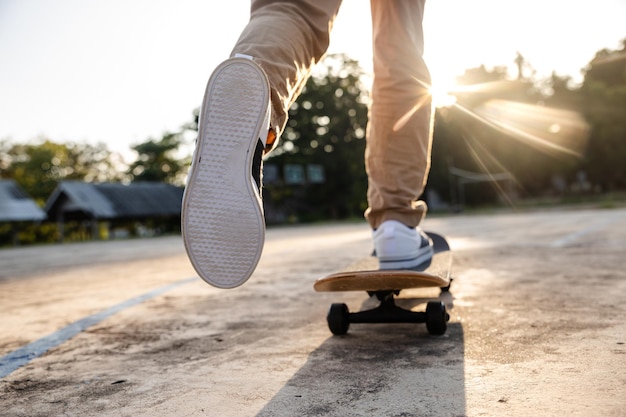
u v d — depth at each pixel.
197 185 1.25
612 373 1.27
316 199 38.81
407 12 1.77
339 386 1.30
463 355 1.52
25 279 5.07
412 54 1.78
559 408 1.07
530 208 28.42
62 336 2.15
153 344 1.92
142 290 3.55
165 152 49.97
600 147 38.66
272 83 1.34
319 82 36.59
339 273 1.64
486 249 5.01
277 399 1.23
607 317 1.91
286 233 15.40
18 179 47.91
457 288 2.79
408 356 1.54
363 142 36.69
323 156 36.88
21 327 2.40
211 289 3.37
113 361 1.71
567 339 1.63
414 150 1.82
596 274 2.99
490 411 1.07
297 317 2.28
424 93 1.81
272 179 36.88
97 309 2.82
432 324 1.74
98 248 13.00
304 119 36.31
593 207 22.14
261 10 1.46
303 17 1.46
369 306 2.46
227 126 1.24
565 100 38.97
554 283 2.76
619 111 37.69
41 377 1.57
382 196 1.84
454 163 37.41
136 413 1.20
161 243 13.59
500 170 38.16
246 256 1.27
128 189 35.53
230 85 1.24
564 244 5.01
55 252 12.30
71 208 33.78
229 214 1.25
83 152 50.94
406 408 1.12
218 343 1.88
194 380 1.44
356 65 36.12
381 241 1.86
